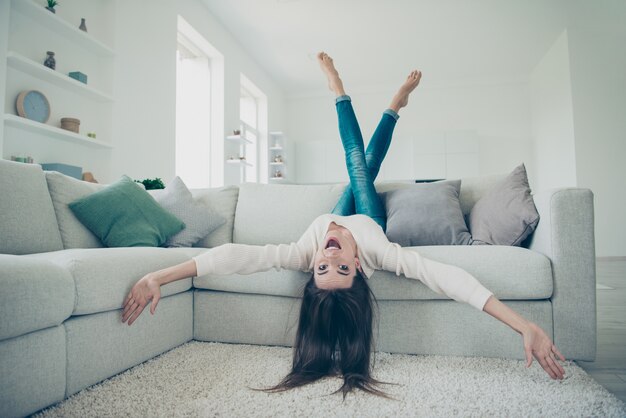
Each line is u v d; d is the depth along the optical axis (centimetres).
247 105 720
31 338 100
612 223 546
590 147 554
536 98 704
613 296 297
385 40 600
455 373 131
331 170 788
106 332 125
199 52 542
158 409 106
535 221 162
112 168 344
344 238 143
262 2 500
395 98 251
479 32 578
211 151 558
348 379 120
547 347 117
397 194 209
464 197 216
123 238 186
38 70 271
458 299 132
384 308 155
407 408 106
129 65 367
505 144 743
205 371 133
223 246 145
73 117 316
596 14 532
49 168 277
